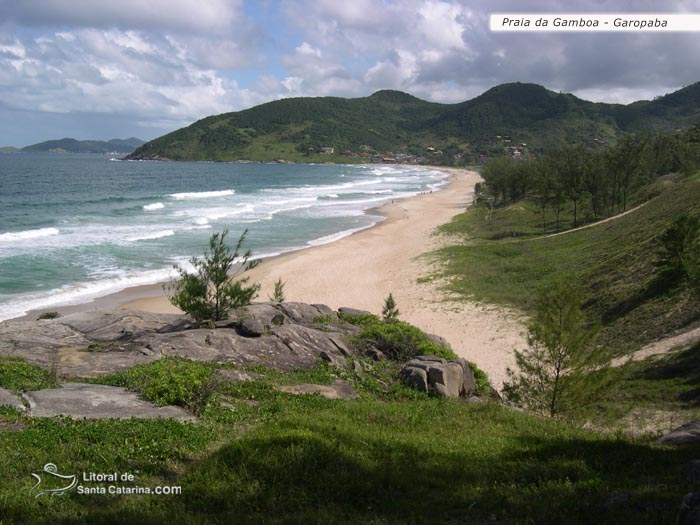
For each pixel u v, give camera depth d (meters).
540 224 58.19
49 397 9.09
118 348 14.03
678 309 22.81
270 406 10.64
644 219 40.28
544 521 5.87
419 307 31.06
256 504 6.18
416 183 134.62
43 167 179.25
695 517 4.79
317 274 38.12
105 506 5.87
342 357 15.75
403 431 9.98
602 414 15.37
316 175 167.50
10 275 33.28
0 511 5.41
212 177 147.62
